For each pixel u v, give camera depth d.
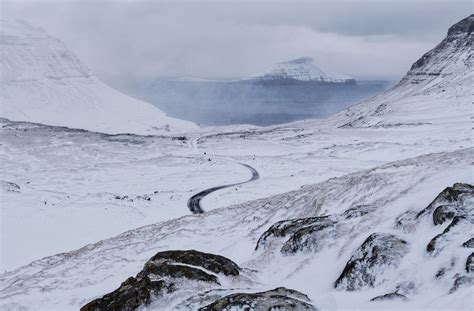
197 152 142.25
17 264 42.56
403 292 15.91
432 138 122.88
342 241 22.83
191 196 76.12
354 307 15.67
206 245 34.22
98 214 60.19
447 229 18.55
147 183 96.38
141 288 17.80
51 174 107.25
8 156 131.25
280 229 26.95
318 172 89.38
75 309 22.80
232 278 20.17
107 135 190.12
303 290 19.33
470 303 12.82
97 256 34.53
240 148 146.25
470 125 134.62
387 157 106.19
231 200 70.75
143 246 35.75
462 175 25.14
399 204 24.97
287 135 190.25
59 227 54.44
